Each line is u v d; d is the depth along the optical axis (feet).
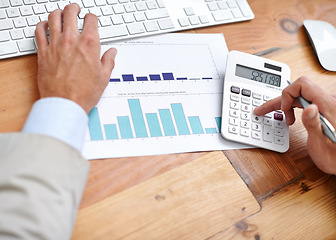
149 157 1.93
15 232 1.30
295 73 2.51
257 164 2.07
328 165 2.06
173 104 2.13
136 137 1.97
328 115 2.04
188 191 1.88
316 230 1.92
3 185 1.37
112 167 1.86
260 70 2.33
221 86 2.30
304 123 1.95
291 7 2.89
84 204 1.73
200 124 2.11
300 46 2.67
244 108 2.19
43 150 1.48
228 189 1.94
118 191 1.80
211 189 1.91
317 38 2.66
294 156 2.17
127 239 1.68
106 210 1.73
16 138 1.50
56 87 1.79
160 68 2.25
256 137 2.13
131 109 2.04
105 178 1.82
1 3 2.10
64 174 1.49
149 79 2.18
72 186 1.52
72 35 1.98
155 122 2.04
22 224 1.32
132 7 2.37
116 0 2.35
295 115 2.34
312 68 2.57
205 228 1.79
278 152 2.16
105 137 1.92
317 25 2.74
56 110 1.70
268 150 2.15
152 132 2.00
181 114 2.11
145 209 1.78
